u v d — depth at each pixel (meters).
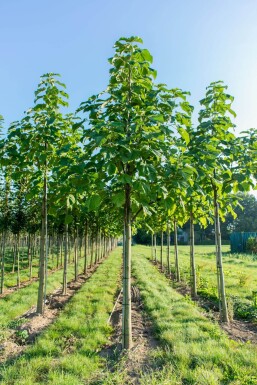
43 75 6.96
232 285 10.95
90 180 4.48
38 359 4.66
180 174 4.38
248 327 6.62
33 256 22.36
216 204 7.05
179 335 5.40
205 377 3.93
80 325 6.32
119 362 4.66
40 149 6.39
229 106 6.27
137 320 6.95
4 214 10.92
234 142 6.09
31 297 9.22
